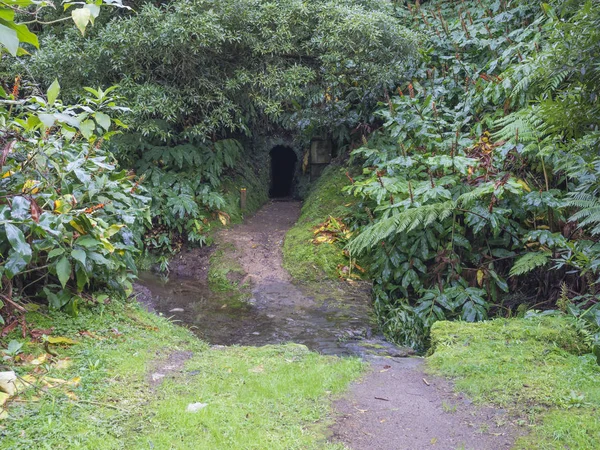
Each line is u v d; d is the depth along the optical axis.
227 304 5.99
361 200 7.35
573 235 5.27
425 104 6.82
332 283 6.48
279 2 7.20
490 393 3.13
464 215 6.02
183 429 2.61
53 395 2.83
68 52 6.52
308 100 8.98
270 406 2.95
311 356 3.88
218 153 8.57
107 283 4.35
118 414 2.74
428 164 6.28
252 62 7.47
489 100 7.29
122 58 6.66
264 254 7.34
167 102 6.94
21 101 3.47
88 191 4.02
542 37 6.87
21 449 2.30
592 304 4.57
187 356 3.77
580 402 2.92
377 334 5.31
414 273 5.95
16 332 3.47
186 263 7.37
